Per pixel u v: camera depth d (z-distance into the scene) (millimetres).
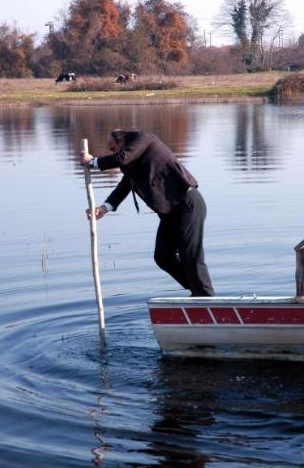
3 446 5547
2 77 75875
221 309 6941
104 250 11125
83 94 56250
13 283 9578
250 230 12133
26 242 11805
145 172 7133
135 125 33250
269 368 6844
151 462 5320
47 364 7043
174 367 6949
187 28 81375
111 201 7473
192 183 7203
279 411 6027
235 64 80938
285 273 9633
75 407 6152
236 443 5547
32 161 21875
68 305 8664
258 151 23109
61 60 76250
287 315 6762
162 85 59344
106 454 5426
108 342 7559
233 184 16766
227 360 7062
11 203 15195
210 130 30469
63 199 15383
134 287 9273
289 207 13977
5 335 7754
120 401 6258
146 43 76062
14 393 6430
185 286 7652
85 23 76562
